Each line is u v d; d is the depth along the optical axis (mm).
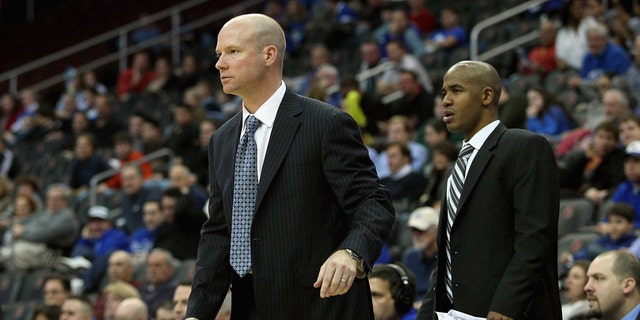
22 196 21234
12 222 21391
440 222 7184
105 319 14383
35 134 28078
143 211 20578
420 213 13680
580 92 20531
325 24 30125
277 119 6652
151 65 33156
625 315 8992
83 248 19547
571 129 18953
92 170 24188
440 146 16250
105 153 26406
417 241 13672
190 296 6832
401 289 9477
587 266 11117
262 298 6496
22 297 18531
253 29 6590
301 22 31188
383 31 28250
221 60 6602
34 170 26891
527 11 26547
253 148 6676
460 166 7074
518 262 6613
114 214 22312
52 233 20141
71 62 36125
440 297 7109
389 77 23844
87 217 21000
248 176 6648
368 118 21688
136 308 12836
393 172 17688
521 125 15836
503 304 6539
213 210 6895
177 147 23172
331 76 23609
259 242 6520
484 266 6824
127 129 29188
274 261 6488
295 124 6617
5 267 20234
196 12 35344
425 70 25281
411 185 17422
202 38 33031
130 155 23750
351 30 29781
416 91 21953
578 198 15031
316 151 6551
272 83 6684
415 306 12078
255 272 6512
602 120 18609
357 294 6551
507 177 6863
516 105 15836
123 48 33750
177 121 23953
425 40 27219
